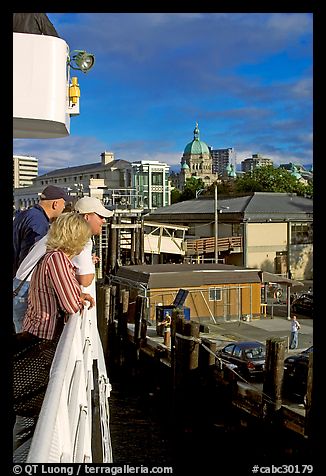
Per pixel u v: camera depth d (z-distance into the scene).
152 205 83.81
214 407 17.16
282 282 32.16
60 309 3.61
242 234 45.75
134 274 31.28
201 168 183.25
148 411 20.11
